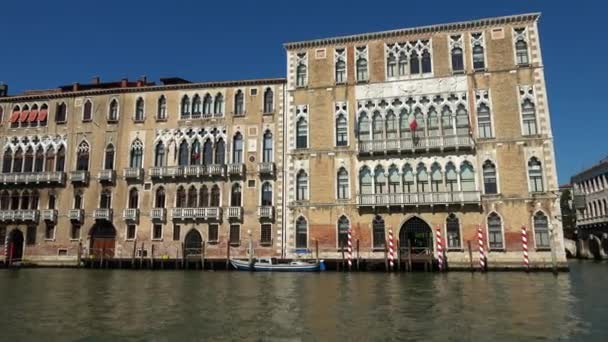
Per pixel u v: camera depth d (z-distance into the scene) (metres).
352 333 12.55
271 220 34.78
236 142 36.78
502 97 32.19
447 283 23.70
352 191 33.34
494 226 30.91
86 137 38.97
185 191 36.62
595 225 54.47
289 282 25.02
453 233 31.33
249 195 35.56
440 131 32.75
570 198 64.50
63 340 12.05
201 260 34.78
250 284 24.14
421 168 32.59
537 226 30.33
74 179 37.91
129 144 38.12
